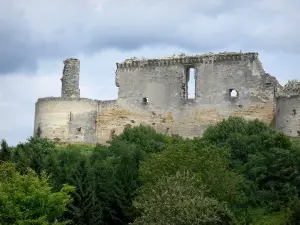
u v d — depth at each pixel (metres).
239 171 63.50
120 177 58.00
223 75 84.88
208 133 74.56
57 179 56.44
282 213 54.75
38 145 71.06
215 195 52.12
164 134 84.56
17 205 45.31
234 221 48.00
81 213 54.19
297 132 77.44
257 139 68.62
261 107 82.31
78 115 87.50
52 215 46.56
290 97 78.81
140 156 65.50
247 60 83.94
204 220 44.31
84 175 56.34
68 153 68.06
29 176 48.22
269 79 82.50
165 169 54.31
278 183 59.88
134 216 55.03
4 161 62.84
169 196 45.53
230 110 83.69
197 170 53.97
